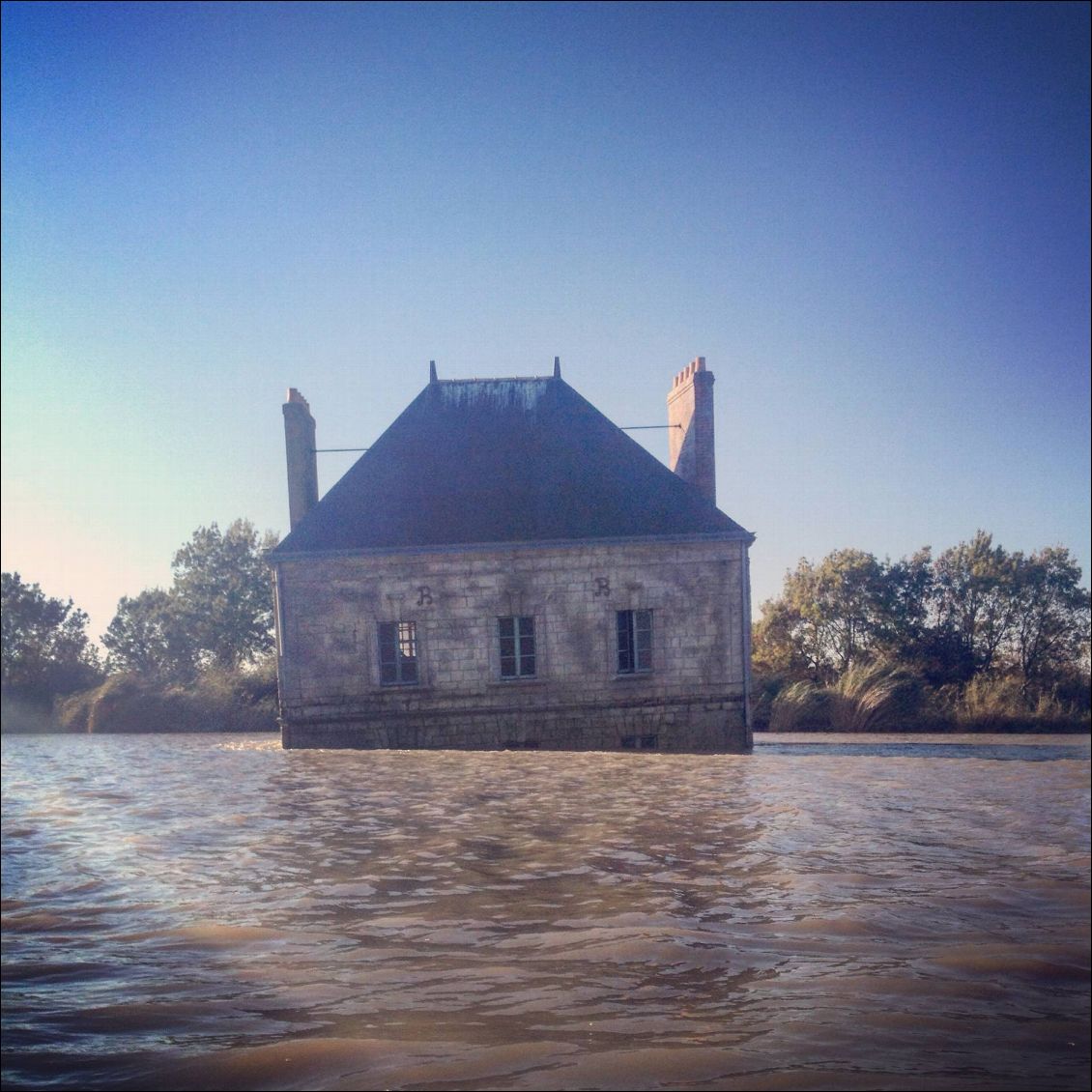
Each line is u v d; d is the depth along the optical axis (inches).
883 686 1206.3
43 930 237.3
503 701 964.0
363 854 329.1
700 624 978.1
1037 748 866.8
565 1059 145.6
